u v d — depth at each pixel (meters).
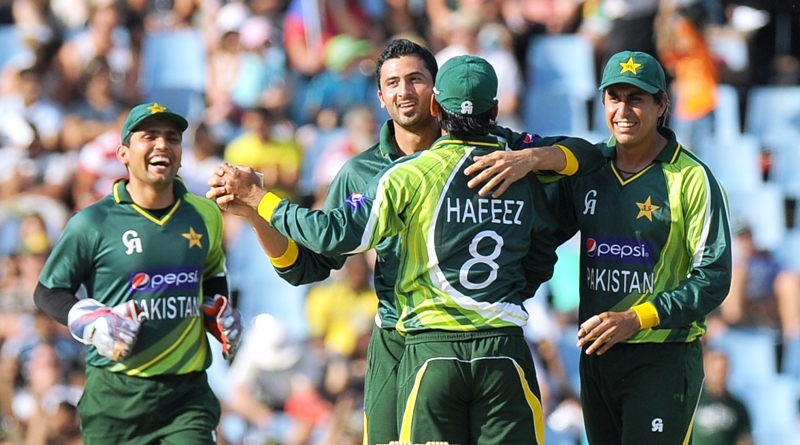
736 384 36.75
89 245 19.38
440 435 15.94
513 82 42.16
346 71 42.12
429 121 17.81
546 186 18.05
